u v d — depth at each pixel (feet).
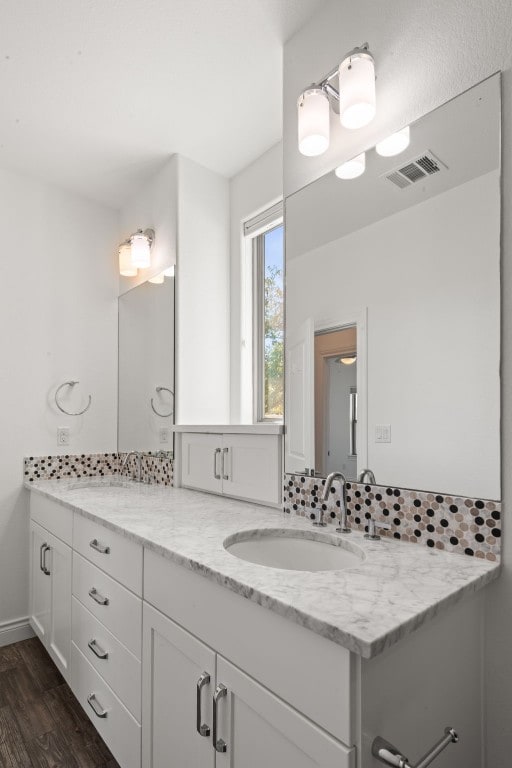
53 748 5.25
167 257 7.82
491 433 3.53
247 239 8.09
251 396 7.97
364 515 4.41
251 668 2.96
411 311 4.12
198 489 6.99
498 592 3.43
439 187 3.95
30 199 8.36
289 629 2.70
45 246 8.50
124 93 6.21
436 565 3.38
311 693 2.54
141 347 8.48
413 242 4.13
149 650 4.15
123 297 9.23
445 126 3.91
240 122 6.85
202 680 3.32
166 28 5.17
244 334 8.00
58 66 5.69
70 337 8.71
